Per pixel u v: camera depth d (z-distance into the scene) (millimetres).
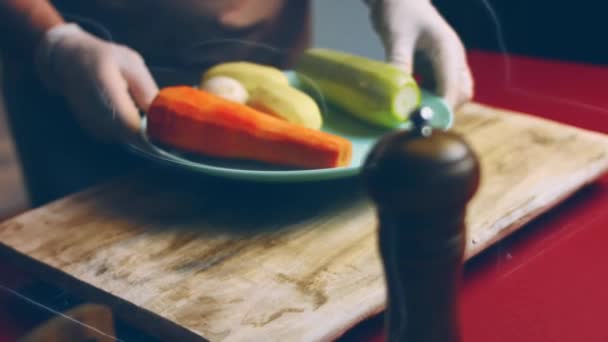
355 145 900
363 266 679
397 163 358
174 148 843
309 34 1212
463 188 359
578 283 675
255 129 816
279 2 1139
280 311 619
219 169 753
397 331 415
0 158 1542
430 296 393
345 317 612
